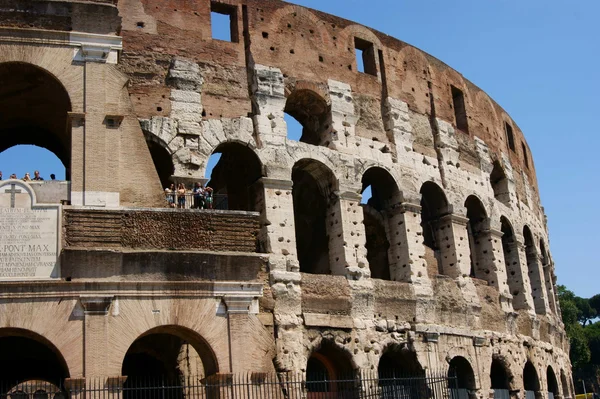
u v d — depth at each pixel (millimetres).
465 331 50594
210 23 46344
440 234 53750
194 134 43031
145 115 42406
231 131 44312
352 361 43406
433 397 42188
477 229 57938
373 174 50938
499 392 52500
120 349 31828
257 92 45844
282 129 45906
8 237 31984
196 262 34062
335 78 50000
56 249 32188
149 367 42219
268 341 35031
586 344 115875
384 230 50875
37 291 31344
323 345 43188
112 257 32562
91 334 31438
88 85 35031
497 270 56406
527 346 57938
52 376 41312
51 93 37594
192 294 33719
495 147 62812
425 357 47094
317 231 51250
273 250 42844
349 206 47000
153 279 33125
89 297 31828
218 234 35125
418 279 48750
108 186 33938
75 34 35469
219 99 44906
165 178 43969
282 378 40188
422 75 56125
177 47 44656
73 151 34000
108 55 35844
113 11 36344
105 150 34375
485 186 58688
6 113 40562
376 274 51938
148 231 33844
